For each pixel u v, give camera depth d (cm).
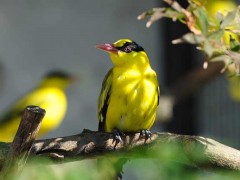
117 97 941
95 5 1647
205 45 600
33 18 1634
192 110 1584
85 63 1636
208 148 712
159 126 1581
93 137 730
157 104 957
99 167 612
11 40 1623
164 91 1418
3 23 1619
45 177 571
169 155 648
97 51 1644
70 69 1631
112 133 739
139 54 952
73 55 1638
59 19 1642
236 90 1378
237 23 633
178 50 1609
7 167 639
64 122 1628
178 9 641
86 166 596
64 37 1639
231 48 645
